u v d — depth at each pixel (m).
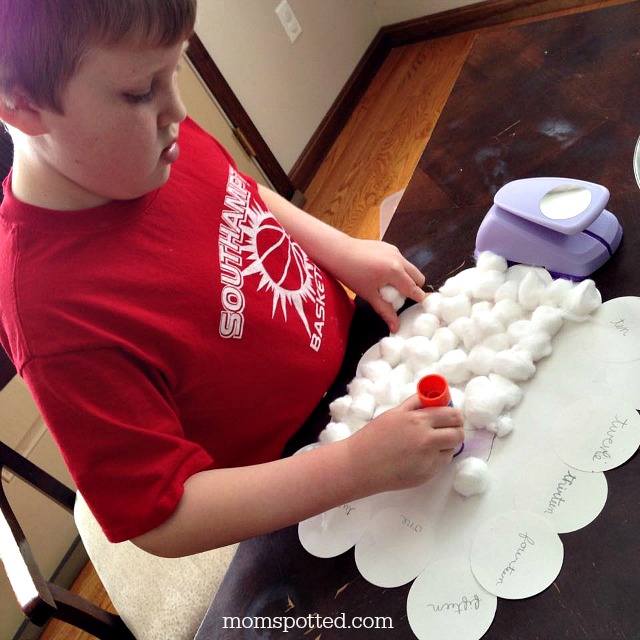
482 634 0.47
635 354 0.55
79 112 0.46
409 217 0.81
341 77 2.09
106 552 0.93
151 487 0.55
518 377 0.58
